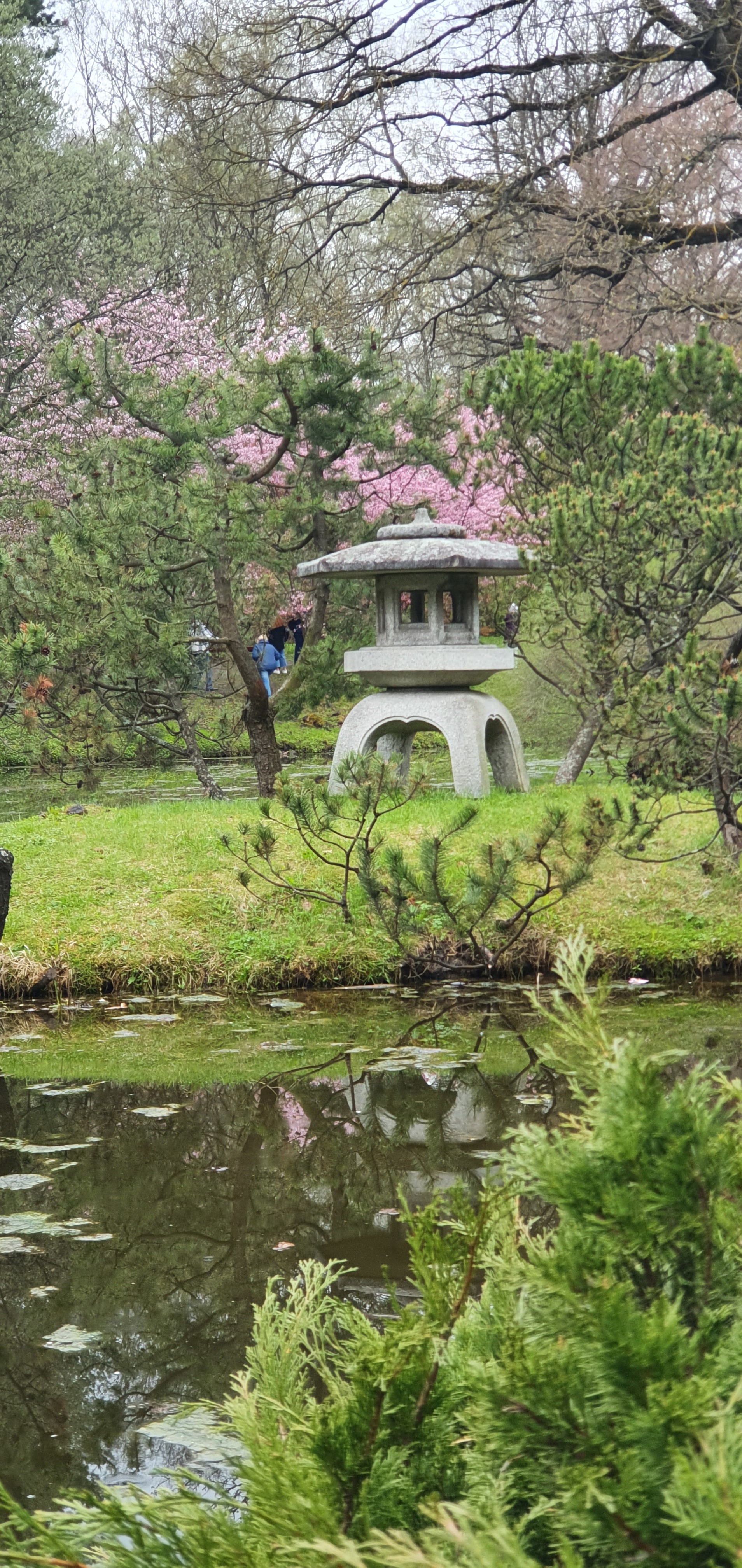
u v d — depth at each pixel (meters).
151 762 18.97
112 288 26.12
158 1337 3.67
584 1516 1.18
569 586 8.87
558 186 18.48
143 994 8.04
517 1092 5.98
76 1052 6.89
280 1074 6.39
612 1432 1.23
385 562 10.60
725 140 18.00
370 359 12.72
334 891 8.70
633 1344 1.20
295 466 14.74
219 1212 4.65
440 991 7.89
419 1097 5.97
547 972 8.12
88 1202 4.78
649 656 9.22
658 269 19.72
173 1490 2.83
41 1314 3.82
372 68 17.66
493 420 13.89
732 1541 1.01
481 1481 1.36
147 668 13.01
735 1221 1.34
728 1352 1.23
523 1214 3.47
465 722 10.91
